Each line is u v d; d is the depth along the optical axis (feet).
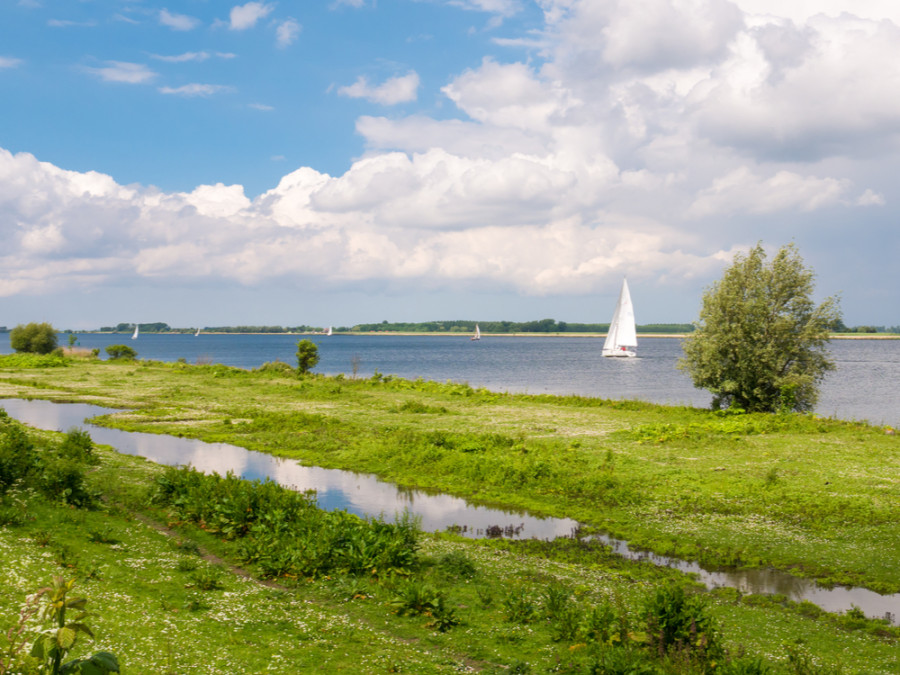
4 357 245.45
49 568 34.68
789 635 38.47
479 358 463.42
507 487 77.10
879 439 99.86
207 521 52.85
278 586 41.24
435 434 97.71
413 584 39.14
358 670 28.30
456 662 30.99
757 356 125.90
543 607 39.58
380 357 481.46
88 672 14.57
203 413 129.39
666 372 315.37
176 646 27.68
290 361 435.94
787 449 92.48
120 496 59.06
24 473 55.31
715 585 48.62
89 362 250.78
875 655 35.94
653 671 29.27
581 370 329.11
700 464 83.92
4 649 22.43
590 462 84.74
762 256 130.72
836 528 60.75
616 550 56.75
